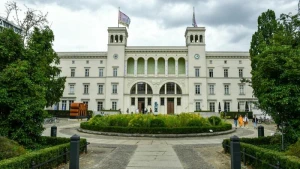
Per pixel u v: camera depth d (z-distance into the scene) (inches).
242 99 2783.0
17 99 518.6
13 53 557.6
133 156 558.9
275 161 364.2
